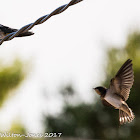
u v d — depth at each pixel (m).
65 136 16.14
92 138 16.55
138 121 16.30
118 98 6.38
